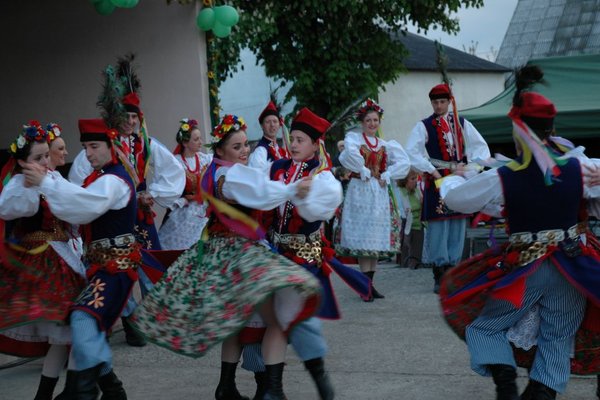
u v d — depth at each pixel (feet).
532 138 11.22
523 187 11.35
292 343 12.29
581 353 11.91
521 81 12.09
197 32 24.02
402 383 14.71
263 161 19.97
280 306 11.98
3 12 25.57
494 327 11.70
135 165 18.90
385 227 24.22
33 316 11.89
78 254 13.85
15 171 12.85
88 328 11.84
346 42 49.67
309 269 13.35
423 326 19.66
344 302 23.62
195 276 12.18
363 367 15.98
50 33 25.25
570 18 71.97
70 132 25.26
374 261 24.36
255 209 12.43
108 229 12.39
